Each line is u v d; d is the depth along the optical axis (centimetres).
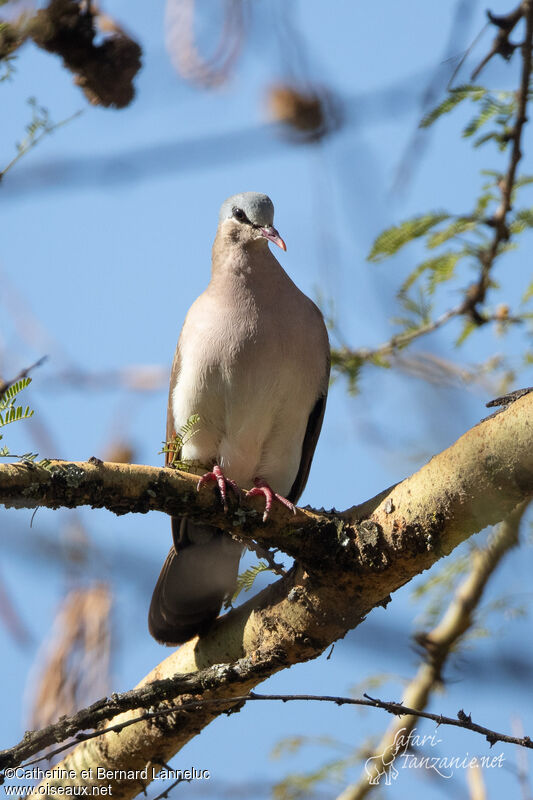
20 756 636
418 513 658
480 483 625
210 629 781
